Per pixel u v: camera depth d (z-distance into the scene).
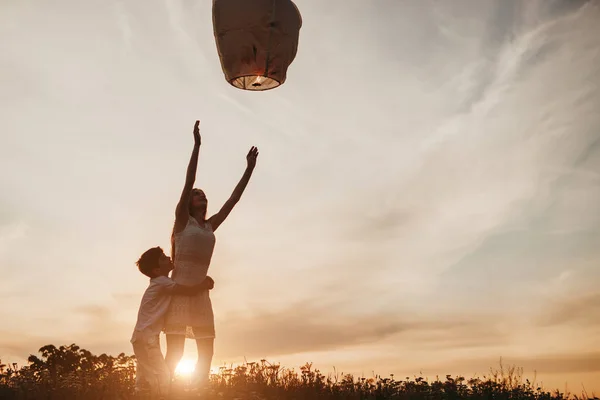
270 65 6.81
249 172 8.36
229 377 8.70
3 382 7.79
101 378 8.18
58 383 7.80
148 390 7.27
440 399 8.39
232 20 6.77
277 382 8.69
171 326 7.69
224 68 6.96
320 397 8.23
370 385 8.69
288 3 6.96
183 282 7.72
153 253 8.06
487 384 8.83
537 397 8.68
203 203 8.00
